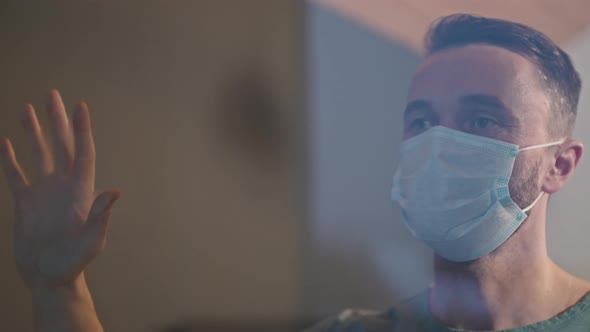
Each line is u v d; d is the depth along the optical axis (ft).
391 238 4.06
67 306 3.27
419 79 3.95
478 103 3.74
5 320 4.25
